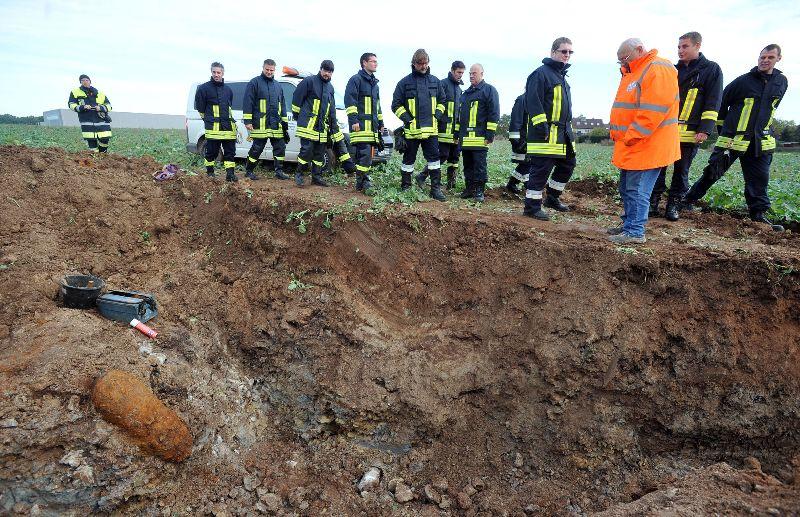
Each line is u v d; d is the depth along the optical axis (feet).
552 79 18.93
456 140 27.27
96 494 12.12
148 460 13.15
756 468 12.76
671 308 14.60
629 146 16.19
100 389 12.66
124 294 16.96
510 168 37.55
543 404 15.07
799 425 12.88
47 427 11.78
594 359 14.58
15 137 62.59
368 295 17.97
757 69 20.20
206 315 18.42
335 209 19.39
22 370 12.70
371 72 23.80
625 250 15.58
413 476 15.29
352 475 15.43
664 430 13.98
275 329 17.72
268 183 26.91
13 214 19.56
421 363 16.30
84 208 21.35
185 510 13.53
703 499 11.41
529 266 16.42
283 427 16.85
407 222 18.49
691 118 19.99
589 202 27.68
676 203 21.20
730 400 13.39
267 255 19.86
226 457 15.17
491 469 14.98
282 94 28.81
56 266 17.78
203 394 15.56
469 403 15.93
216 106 26.35
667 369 14.24
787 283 13.88
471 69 23.15
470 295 17.02
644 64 15.99
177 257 21.09
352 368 16.58
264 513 14.03
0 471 11.10
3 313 15.05
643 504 11.97
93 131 37.60
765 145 20.68
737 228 20.01
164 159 37.40
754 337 13.76
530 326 15.69
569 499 13.79
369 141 23.90
